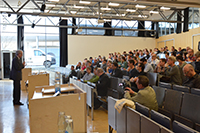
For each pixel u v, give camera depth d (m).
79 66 9.49
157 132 1.56
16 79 5.26
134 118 1.96
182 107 2.50
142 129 1.81
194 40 11.63
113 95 4.42
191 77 3.22
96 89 4.68
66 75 8.84
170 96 2.79
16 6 11.12
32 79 4.38
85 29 13.50
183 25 12.32
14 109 4.89
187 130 1.41
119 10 12.38
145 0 7.63
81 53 13.48
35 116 1.99
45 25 12.17
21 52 5.25
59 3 10.70
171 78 4.14
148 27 14.66
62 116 1.38
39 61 13.37
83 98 2.15
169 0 7.97
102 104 5.14
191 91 2.96
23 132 3.38
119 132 2.37
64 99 2.07
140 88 2.59
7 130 3.47
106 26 13.73
